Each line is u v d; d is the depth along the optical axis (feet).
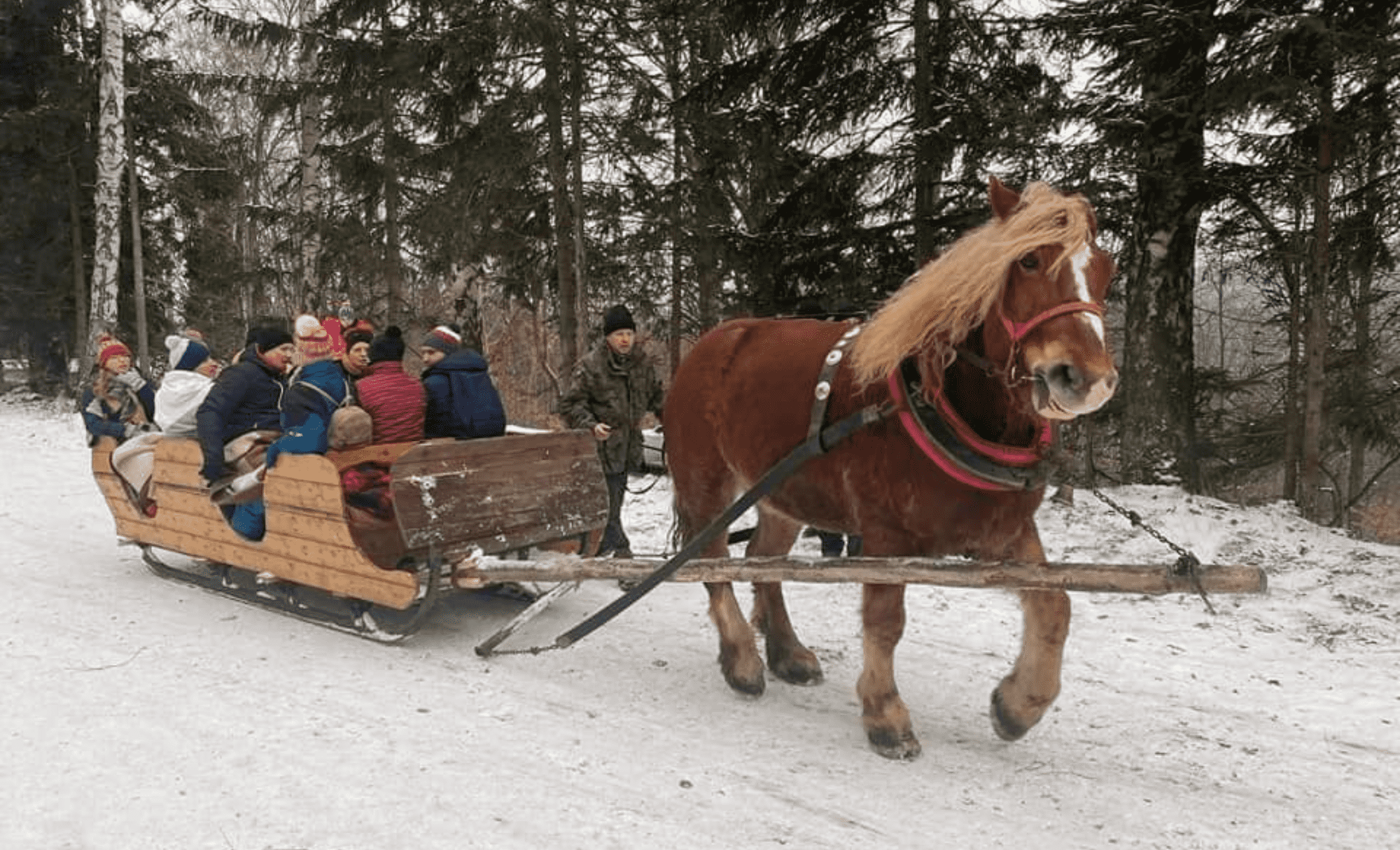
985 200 35.81
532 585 21.48
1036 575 11.01
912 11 35.37
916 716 14.92
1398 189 32.91
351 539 17.08
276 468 18.26
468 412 19.75
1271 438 47.50
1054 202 10.15
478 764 12.76
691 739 13.80
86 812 11.26
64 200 70.69
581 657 17.42
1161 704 15.52
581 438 19.51
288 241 60.64
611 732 13.98
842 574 12.32
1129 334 33.63
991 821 11.56
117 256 57.41
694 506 16.57
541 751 13.24
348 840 10.73
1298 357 47.67
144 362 66.74
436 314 56.95
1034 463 11.61
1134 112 31.65
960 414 11.66
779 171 39.24
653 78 46.26
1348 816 11.80
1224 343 76.33
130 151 66.39
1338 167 32.35
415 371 57.72
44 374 74.28
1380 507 72.59
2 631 18.24
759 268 39.29
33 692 15.07
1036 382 10.04
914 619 19.92
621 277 53.83
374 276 57.36
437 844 10.68
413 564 17.94
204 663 16.57
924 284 11.41
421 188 54.19
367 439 18.16
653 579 14.37
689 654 17.74
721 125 39.96
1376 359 47.32
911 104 36.27
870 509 12.57
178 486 20.81
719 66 41.50
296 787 11.94
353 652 17.39
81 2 69.31
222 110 81.76
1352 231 35.32
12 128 66.39
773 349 15.05
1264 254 39.99
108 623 18.80
